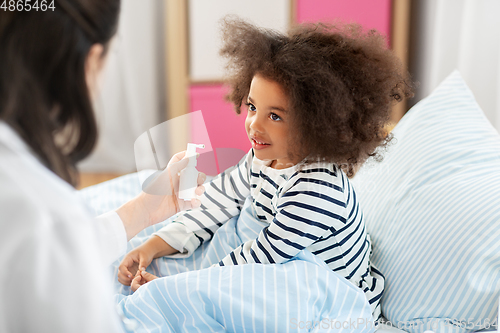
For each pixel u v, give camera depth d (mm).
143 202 720
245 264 685
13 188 331
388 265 802
